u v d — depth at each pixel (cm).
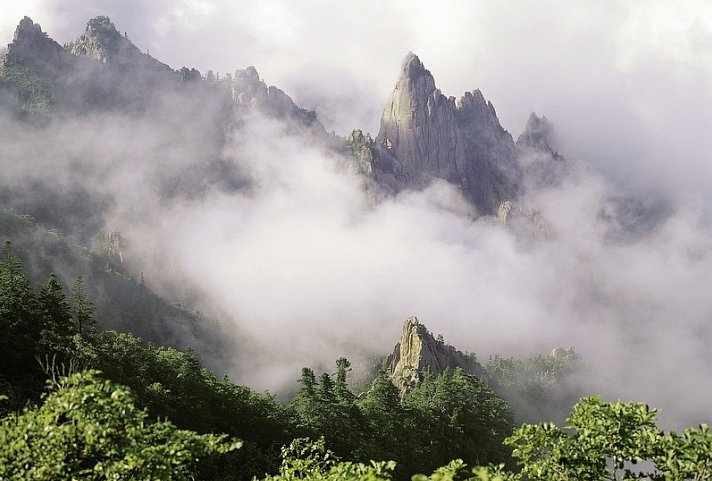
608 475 1698
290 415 7512
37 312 7062
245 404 7331
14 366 6034
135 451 1500
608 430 1677
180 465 1612
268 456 6075
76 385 1581
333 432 7144
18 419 1541
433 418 8425
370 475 1443
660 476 1598
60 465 1425
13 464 1425
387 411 8138
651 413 1680
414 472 7238
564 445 1716
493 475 1523
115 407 1523
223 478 5306
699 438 1548
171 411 6228
